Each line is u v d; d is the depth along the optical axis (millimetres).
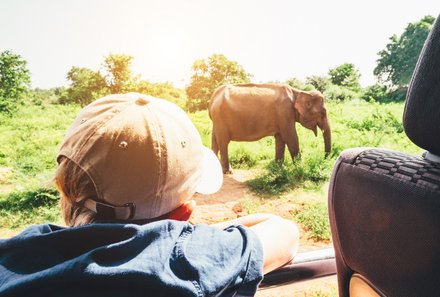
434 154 750
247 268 737
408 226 725
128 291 566
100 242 645
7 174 7824
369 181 845
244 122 8992
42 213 5516
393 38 40594
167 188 765
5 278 568
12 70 25094
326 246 4359
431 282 689
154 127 758
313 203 5723
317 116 8969
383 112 15859
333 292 2736
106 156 712
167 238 647
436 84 660
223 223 1145
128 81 27688
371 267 875
